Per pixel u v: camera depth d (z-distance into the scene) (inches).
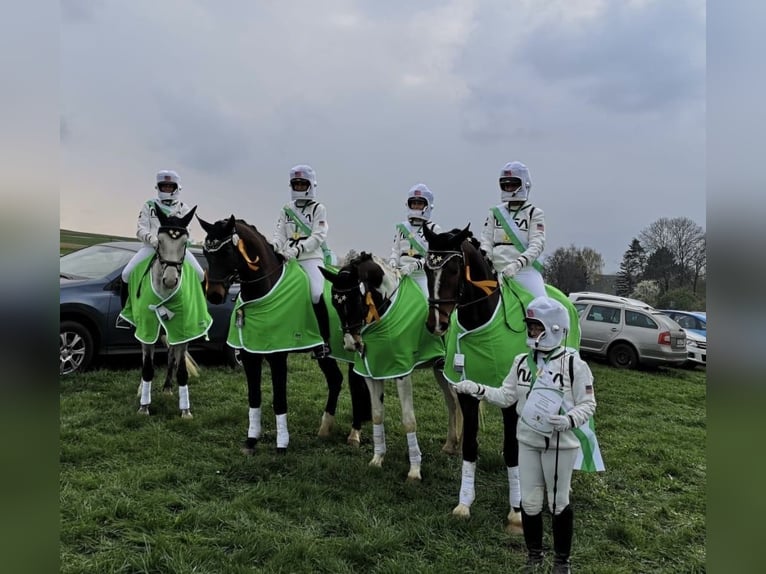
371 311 178.4
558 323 117.0
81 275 287.3
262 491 159.6
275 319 193.3
